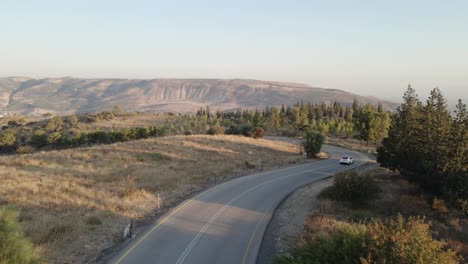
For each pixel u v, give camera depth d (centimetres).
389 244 995
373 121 6869
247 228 2009
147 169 3475
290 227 2042
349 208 2519
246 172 3969
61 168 3275
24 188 2355
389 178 3706
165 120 13688
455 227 2361
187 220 2088
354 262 1001
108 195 2395
